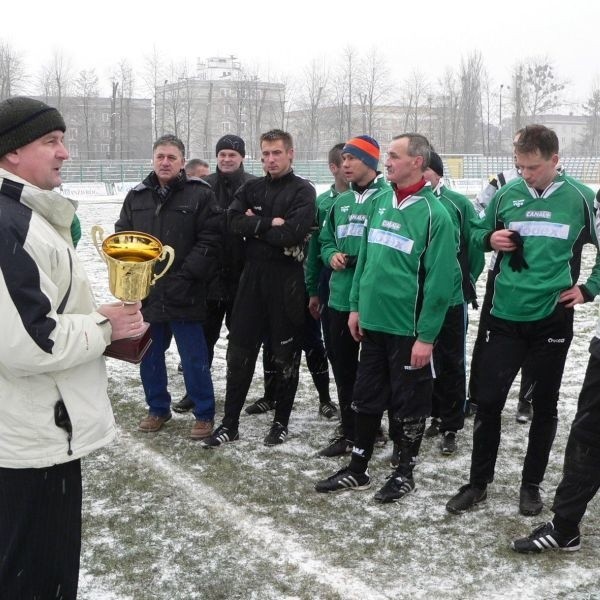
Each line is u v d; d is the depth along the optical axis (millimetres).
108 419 2463
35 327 2143
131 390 5891
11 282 2125
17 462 2281
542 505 3869
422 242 3775
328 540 3574
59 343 2201
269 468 4430
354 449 4117
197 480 4262
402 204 3852
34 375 2277
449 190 4859
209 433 4895
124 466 4461
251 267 4672
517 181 3779
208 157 52281
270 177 4637
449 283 3764
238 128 56000
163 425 5125
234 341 4738
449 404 4691
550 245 3631
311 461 4535
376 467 4477
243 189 4711
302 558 3406
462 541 3564
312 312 5047
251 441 4863
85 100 55312
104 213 23422
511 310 3693
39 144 2314
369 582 3207
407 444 4020
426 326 3781
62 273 2324
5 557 2346
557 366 3734
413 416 3965
